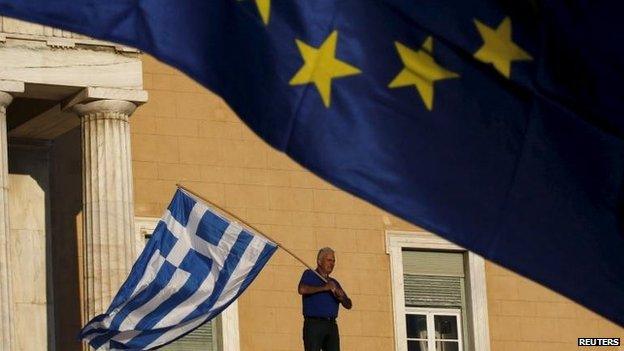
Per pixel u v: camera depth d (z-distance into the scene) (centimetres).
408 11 1355
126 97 3152
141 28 1337
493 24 1362
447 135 1350
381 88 1345
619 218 1357
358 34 1346
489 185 1350
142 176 3462
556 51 1362
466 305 3719
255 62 1334
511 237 1348
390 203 1334
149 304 2755
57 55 3117
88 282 3152
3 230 3086
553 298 3784
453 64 1359
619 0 1354
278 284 3541
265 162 3572
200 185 3506
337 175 1332
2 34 3091
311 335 3058
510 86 1359
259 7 1338
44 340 3366
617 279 1355
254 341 3503
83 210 3167
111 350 2783
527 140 1359
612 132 1362
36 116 3275
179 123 3509
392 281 3641
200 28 1337
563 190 1358
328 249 3088
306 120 1332
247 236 2788
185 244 2777
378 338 3612
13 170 3397
